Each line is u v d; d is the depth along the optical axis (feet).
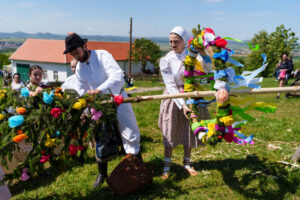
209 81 10.78
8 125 8.75
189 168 12.75
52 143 9.04
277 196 10.34
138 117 24.68
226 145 15.96
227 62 8.55
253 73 8.50
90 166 14.02
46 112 8.87
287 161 13.12
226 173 12.44
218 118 8.86
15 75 20.71
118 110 10.93
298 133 17.49
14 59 134.92
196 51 9.84
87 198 10.96
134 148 11.51
